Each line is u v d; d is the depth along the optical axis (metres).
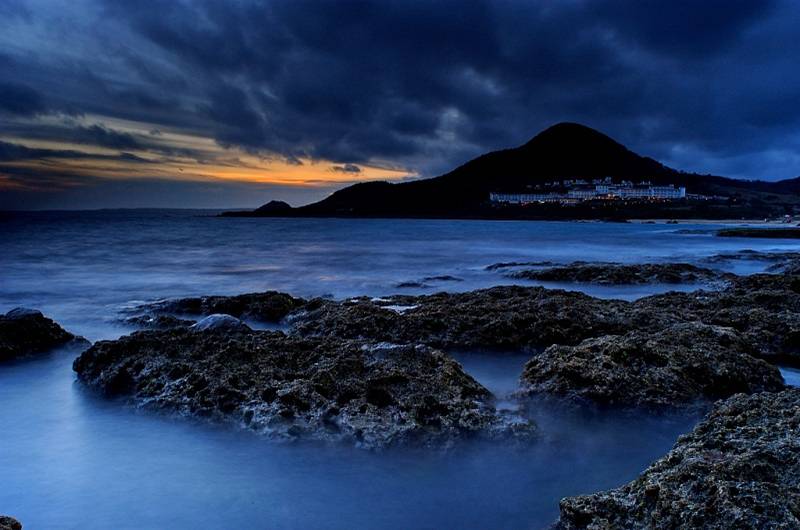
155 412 8.66
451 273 32.25
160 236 72.81
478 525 5.90
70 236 68.44
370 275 31.30
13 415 8.98
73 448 7.75
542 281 27.59
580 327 12.59
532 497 6.49
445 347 12.39
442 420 7.66
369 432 7.50
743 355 9.64
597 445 7.79
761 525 3.99
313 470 7.04
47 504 6.34
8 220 140.50
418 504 6.33
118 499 6.45
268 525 5.91
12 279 28.75
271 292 18.23
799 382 10.44
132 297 23.12
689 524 4.27
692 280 25.77
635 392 8.47
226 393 8.38
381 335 12.92
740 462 4.75
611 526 4.75
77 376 10.56
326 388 8.33
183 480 6.86
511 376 11.01
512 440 7.43
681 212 181.00
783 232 73.62
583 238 74.69
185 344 10.71
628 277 26.48
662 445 7.82
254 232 94.50
